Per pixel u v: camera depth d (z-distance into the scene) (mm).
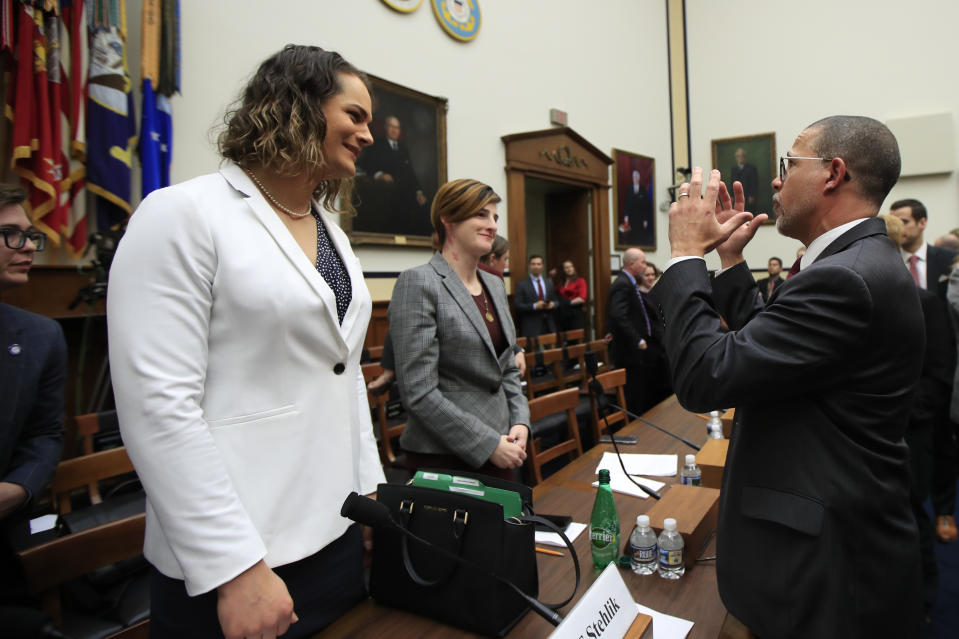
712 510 1316
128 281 739
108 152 3010
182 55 3598
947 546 2658
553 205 7973
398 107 4973
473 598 941
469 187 1627
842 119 979
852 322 818
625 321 4363
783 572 863
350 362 958
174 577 786
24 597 1083
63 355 1466
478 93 5805
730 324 1209
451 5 5477
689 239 1037
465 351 1548
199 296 765
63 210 2912
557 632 758
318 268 942
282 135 836
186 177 3621
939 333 2162
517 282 6152
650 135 8547
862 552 852
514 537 953
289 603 738
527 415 1724
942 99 7730
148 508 843
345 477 921
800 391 863
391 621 988
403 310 1529
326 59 892
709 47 8938
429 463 1589
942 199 7785
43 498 1878
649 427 2367
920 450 2143
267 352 823
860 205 955
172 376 721
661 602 1062
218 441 786
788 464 886
